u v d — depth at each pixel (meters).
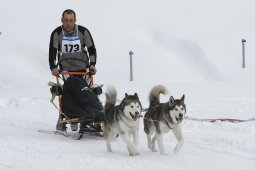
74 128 9.38
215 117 11.45
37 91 16.45
